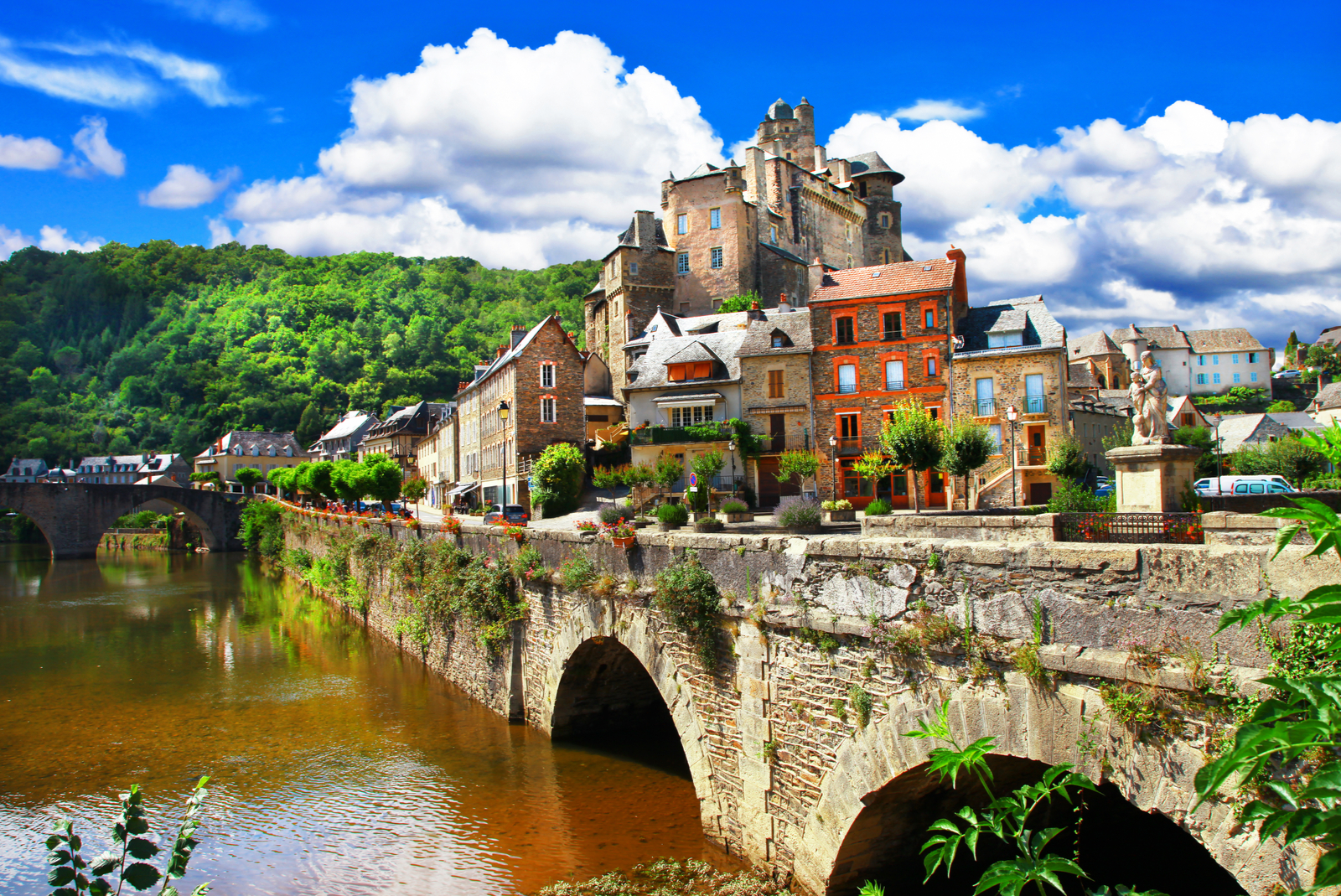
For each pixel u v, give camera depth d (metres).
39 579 59.38
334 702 22.52
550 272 186.38
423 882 12.37
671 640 12.89
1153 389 12.18
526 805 14.87
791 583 10.45
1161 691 6.47
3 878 13.29
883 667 9.01
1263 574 6.01
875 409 40.91
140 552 87.25
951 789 9.46
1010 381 38.41
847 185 85.75
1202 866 10.00
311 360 153.50
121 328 179.25
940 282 39.91
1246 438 54.78
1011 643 7.67
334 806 15.32
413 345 150.88
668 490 42.44
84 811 15.66
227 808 15.49
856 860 9.68
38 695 24.56
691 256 71.50
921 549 8.59
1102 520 10.91
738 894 10.69
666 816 14.12
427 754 17.66
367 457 53.19
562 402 53.16
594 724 18.16
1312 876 5.41
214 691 24.36
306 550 52.81
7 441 137.00
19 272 194.62
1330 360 92.56
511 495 52.66
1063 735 7.17
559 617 17.06
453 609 22.69
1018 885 4.03
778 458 43.38
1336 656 5.51
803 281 74.62
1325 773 3.25
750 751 11.15
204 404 145.38
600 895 11.45
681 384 47.12
